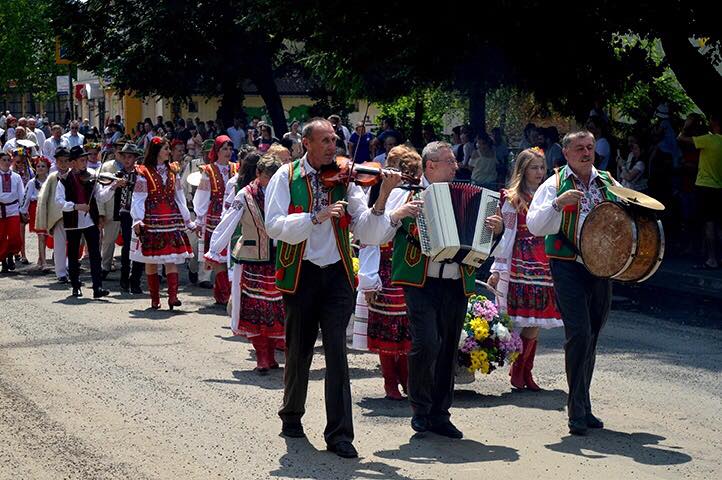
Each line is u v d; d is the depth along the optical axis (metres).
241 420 7.28
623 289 13.74
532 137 18.14
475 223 6.66
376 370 9.01
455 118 31.94
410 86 23.09
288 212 6.52
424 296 6.82
